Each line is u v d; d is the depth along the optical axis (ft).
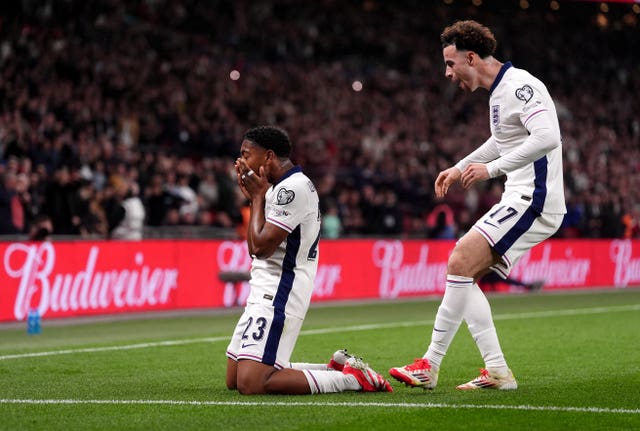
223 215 137.69
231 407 47.96
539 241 53.98
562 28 297.12
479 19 285.23
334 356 54.03
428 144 201.05
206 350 77.30
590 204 181.06
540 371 64.23
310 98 201.57
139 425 43.78
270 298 51.49
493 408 47.75
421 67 249.96
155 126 163.02
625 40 300.20
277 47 224.74
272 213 51.13
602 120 254.88
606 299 139.03
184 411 47.19
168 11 213.05
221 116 174.91
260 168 51.70
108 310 112.47
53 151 135.95
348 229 151.64
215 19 220.64
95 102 156.56
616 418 45.37
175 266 119.55
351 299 136.87
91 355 73.77
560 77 271.49
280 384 51.21
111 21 188.03
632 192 215.51
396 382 57.52
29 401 50.93
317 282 131.85
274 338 51.24
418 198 169.99
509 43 278.87
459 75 54.34
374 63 246.47
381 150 188.75
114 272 112.88
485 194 165.07
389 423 43.88
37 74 155.84
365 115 204.95
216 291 124.06
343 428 42.80
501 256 53.31
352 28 251.80
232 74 194.18
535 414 46.21
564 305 127.44
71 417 45.96
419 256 146.61
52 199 118.52
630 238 187.01
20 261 103.76
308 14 246.47
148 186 138.92
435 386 54.13
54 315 107.34
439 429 42.68
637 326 97.66
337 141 187.21
